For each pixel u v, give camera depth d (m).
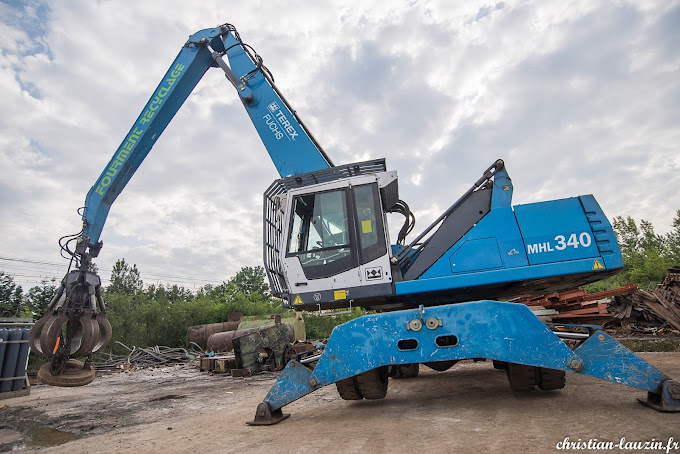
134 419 5.39
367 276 4.60
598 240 4.25
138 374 11.82
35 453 3.87
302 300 4.70
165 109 7.10
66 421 5.40
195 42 7.36
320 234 4.86
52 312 5.29
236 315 23.95
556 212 4.42
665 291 14.13
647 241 41.59
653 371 3.59
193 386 8.85
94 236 6.18
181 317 21.03
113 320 17.70
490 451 2.74
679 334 12.21
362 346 4.05
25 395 7.79
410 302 5.15
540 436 3.01
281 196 5.30
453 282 4.46
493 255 4.44
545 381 4.50
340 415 4.46
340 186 4.94
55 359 5.08
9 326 8.45
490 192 4.81
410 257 4.78
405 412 4.34
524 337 3.73
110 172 6.50
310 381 4.14
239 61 7.20
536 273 4.29
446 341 3.96
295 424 4.18
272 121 6.80
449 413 4.09
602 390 4.76
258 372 11.23
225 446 3.50
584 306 12.69
